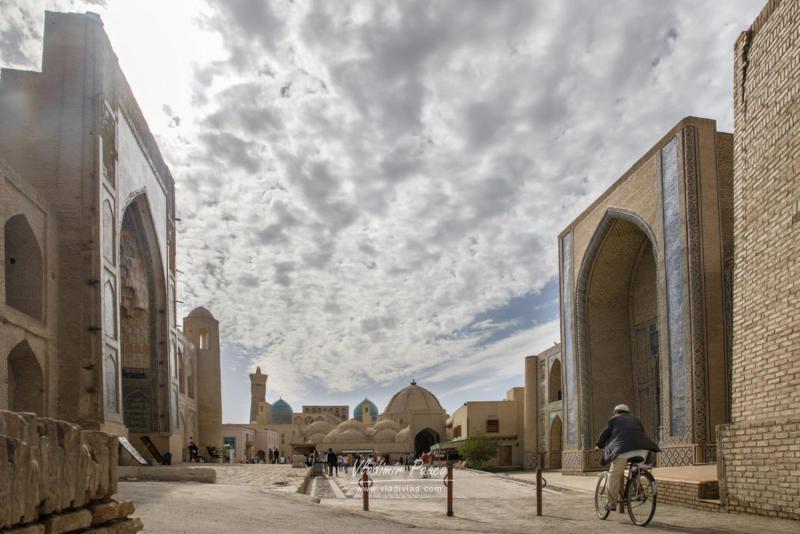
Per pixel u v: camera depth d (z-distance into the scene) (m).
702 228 14.56
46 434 3.20
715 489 8.91
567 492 12.61
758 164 8.80
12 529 2.75
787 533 6.23
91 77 17.75
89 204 17.08
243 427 40.66
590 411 20.00
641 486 6.96
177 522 5.61
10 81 17.47
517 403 35.62
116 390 18.39
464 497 11.50
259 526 5.73
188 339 32.69
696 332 14.23
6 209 13.84
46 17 18.00
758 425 7.88
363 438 48.12
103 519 3.82
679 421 14.63
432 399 55.91
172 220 27.73
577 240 20.81
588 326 20.48
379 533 5.79
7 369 14.14
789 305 7.79
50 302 15.99
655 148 16.25
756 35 9.05
